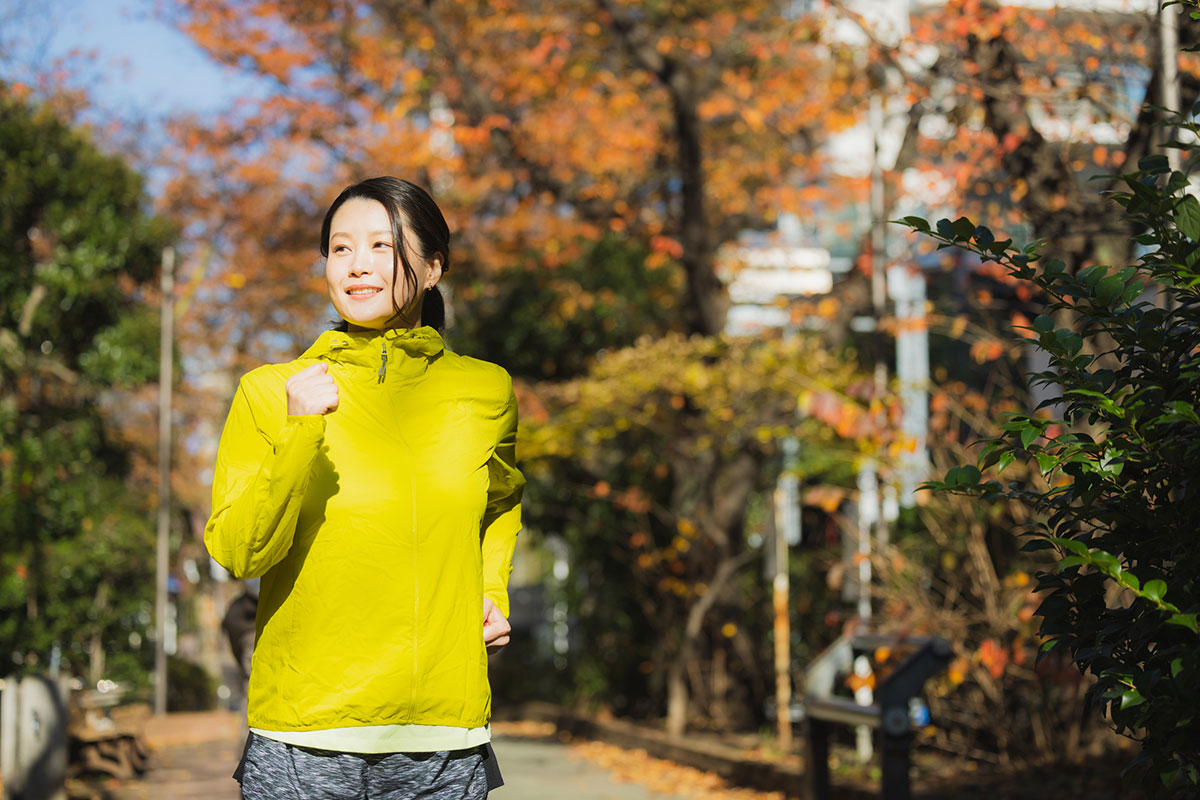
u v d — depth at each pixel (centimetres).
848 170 1792
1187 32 695
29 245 1788
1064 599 285
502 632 275
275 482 236
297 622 248
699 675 1526
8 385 1730
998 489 290
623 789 1110
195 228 2519
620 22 1429
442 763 252
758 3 1658
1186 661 240
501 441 274
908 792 691
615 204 1489
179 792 1086
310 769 246
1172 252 285
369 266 266
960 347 1470
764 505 1658
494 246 1803
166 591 2142
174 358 2386
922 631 890
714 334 1444
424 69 1862
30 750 850
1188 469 263
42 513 1636
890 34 1193
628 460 1552
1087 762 849
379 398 258
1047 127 1066
